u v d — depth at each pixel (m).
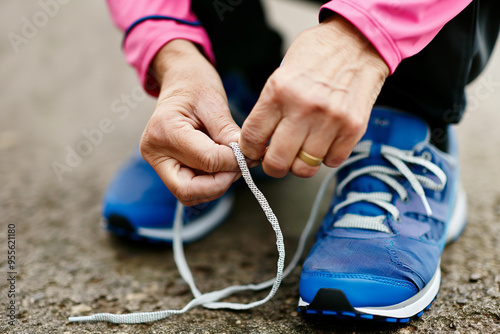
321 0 1.23
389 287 0.64
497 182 1.17
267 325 0.69
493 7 0.75
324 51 0.55
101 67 2.14
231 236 1.05
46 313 0.75
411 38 0.60
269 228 1.07
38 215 1.14
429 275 0.69
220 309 0.76
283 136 0.55
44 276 0.88
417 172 0.77
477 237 0.93
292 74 0.53
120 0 0.83
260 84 1.25
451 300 0.72
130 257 0.97
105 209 1.01
